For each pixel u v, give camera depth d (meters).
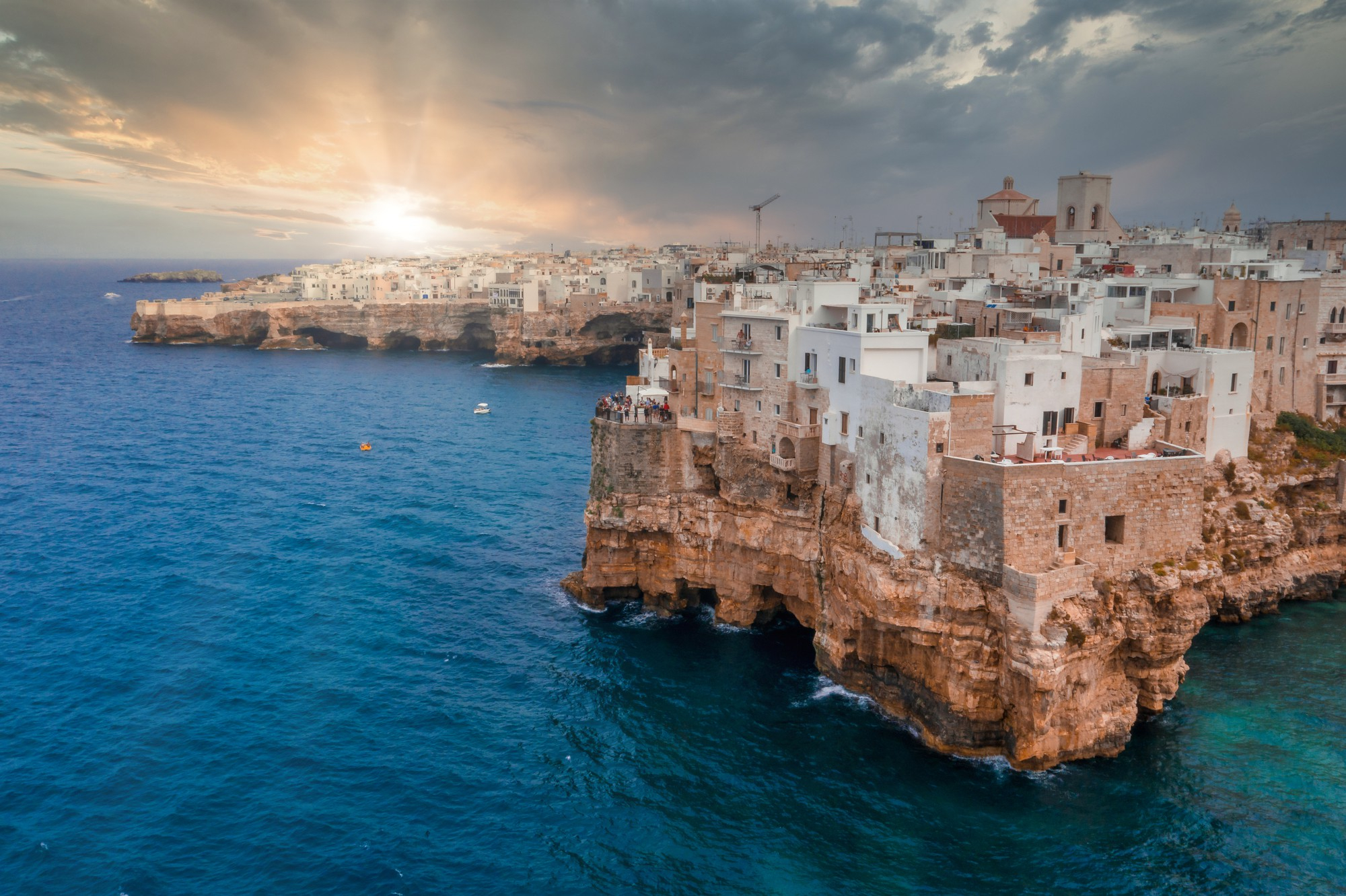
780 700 62.59
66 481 114.50
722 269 107.81
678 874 46.28
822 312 70.56
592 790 52.88
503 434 142.50
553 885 45.62
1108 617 53.47
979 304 78.88
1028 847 47.28
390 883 45.59
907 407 58.03
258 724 59.03
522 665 67.50
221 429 146.25
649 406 82.19
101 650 68.62
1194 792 51.06
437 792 52.59
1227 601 70.75
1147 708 58.16
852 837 48.56
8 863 46.38
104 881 45.38
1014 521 52.28
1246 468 74.62
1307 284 83.38
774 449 71.44
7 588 79.75
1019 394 61.31
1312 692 61.03
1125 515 54.50
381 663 67.25
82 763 54.56
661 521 75.94
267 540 92.69
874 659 61.28
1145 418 66.75
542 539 93.50
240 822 49.84
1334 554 77.69
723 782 53.53
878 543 60.47
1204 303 81.94
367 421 152.75
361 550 90.12
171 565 85.81
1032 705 51.91
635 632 73.81
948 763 54.88
